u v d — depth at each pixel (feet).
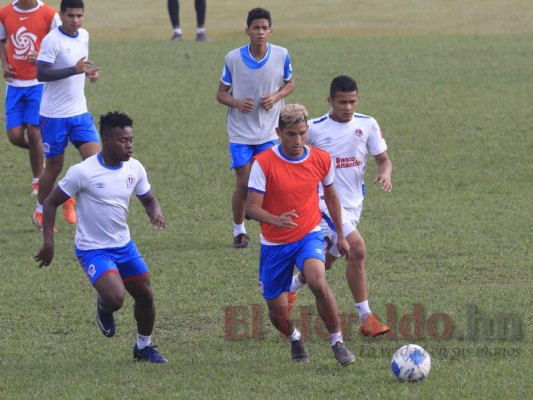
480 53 279.08
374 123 108.37
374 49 286.46
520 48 284.61
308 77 251.39
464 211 151.53
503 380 89.10
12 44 158.81
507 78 248.11
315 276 92.27
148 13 357.00
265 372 93.30
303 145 94.17
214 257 133.08
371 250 133.18
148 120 214.28
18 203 161.07
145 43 300.40
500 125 205.67
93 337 106.32
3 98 237.45
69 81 142.51
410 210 152.87
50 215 95.09
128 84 247.70
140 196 98.02
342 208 107.34
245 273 126.41
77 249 96.17
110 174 94.48
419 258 129.90
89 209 94.58
